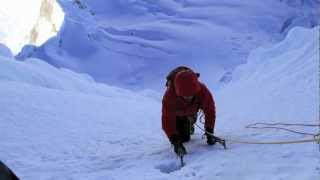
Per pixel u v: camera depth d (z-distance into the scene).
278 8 182.75
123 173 6.44
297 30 20.33
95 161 7.49
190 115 6.91
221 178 5.59
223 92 16.69
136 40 157.62
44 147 8.71
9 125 10.24
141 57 154.12
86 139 9.25
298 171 5.32
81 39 141.38
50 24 122.19
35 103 12.48
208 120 6.95
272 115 8.92
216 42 165.12
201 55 159.38
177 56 157.50
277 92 11.04
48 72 23.16
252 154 6.18
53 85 21.33
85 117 11.65
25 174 7.13
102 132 9.86
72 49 136.50
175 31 166.00
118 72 146.38
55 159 7.98
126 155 7.58
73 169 7.18
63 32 133.38
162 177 5.94
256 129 7.88
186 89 6.54
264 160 5.86
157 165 6.61
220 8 179.25
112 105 14.10
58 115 11.51
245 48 163.75
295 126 7.52
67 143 8.96
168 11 174.12
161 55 157.00
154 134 9.63
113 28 159.75
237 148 6.68
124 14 169.62
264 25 176.88
